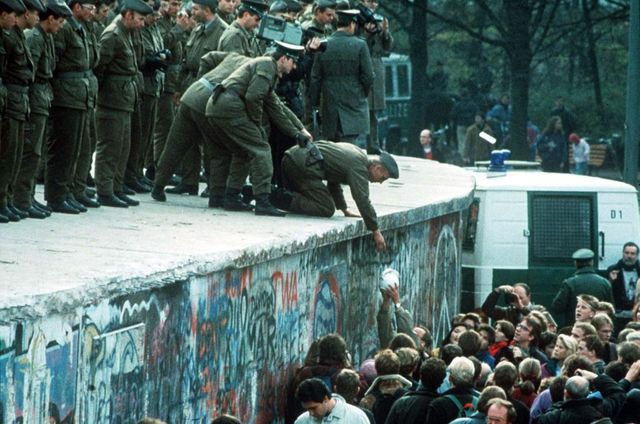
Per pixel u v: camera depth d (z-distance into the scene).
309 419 21.00
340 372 22.33
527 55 80.19
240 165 27.98
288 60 27.75
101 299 19.12
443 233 35.69
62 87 25.34
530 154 82.69
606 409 22.98
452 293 37.09
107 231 23.94
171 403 21.38
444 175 40.62
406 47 91.69
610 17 88.06
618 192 40.62
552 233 40.38
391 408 22.52
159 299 20.80
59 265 20.06
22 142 23.83
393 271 28.70
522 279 40.22
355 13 34.06
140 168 30.05
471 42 101.19
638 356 24.78
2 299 17.12
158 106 31.78
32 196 25.33
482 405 21.28
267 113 28.19
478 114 76.19
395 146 87.19
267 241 24.00
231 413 23.41
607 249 40.47
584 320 31.06
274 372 25.03
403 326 28.33
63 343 18.33
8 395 17.16
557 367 27.14
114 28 27.12
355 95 34.09
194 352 21.97
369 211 28.20
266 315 24.48
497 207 40.22
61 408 18.39
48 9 24.14
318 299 26.94
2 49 22.91
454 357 24.98
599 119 94.88
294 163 28.31
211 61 29.25
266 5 29.98
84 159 26.61
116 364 19.70
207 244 23.17
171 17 31.91
